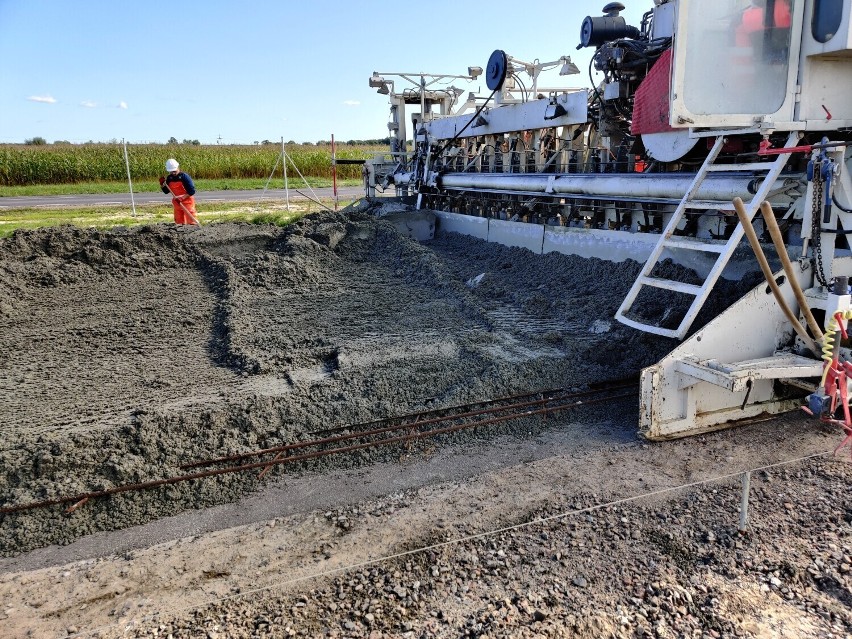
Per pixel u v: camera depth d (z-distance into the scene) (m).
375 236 9.52
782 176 4.77
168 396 4.55
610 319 5.92
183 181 10.98
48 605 2.81
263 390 4.59
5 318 6.51
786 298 4.32
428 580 2.86
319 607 2.71
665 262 6.45
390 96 13.87
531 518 3.33
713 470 3.76
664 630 2.52
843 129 4.35
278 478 3.85
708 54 3.91
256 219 14.20
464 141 11.48
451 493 3.62
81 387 4.78
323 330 5.91
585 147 8.58
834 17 3.88
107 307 6.88
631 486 3.60
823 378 3.69
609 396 4.76
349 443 4.13
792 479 3.61
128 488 3.60
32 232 8.29
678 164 6.45
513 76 9.91
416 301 6.95
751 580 2.80
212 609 2.72
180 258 8.47
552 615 2.61
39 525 3.39
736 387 3.71
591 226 8.05
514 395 4.69
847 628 2.53
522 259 8.63
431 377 4.77
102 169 30.31
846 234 4.21
